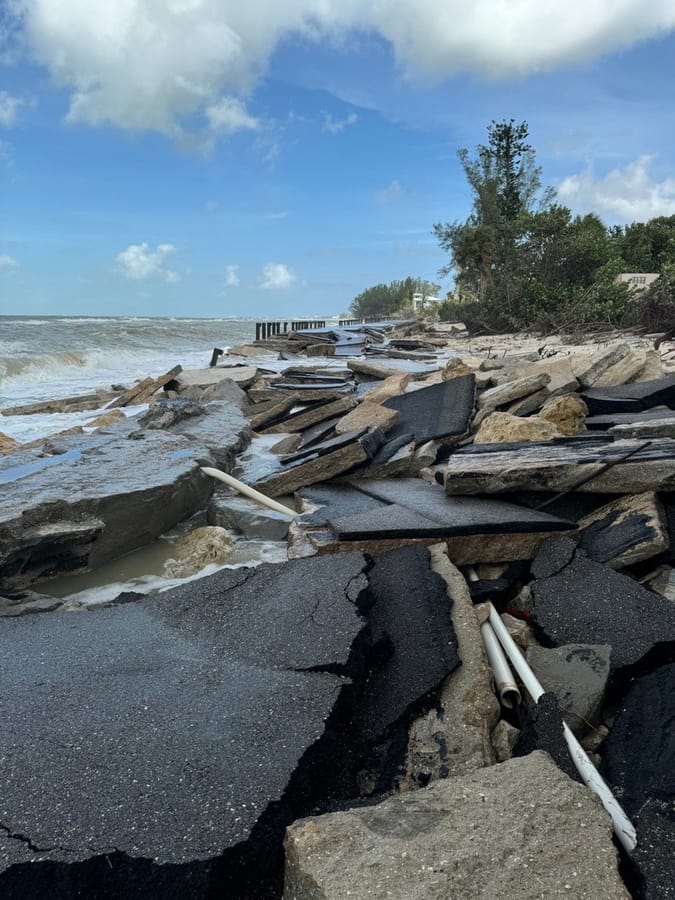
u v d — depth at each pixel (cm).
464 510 457
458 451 554
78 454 621
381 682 285
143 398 1277
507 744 265
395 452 641
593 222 3828
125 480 529
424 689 274
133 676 279
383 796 223
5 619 352
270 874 195
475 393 779
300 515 520
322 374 1470
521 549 417
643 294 2158
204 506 601
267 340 2742
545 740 245
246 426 844
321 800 225
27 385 1697
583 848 181
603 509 435
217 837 188
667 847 191
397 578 357
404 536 415
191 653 300
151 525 520
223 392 1138
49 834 188
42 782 209
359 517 454
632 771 237
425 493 530
